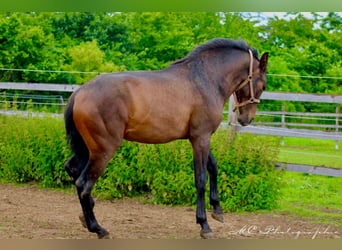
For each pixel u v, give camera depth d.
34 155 8.67
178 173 7.41
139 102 5.38
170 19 20.88
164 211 7.18
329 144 16.30
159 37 20.59
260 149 7.43
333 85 21.11
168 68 5.76
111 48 20.62
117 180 7.80
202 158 5.70
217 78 5.87
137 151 7.76
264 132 8.60
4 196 7.86
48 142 8.47
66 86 10.31
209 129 5.74
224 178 7.20
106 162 5.36
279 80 20.81
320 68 21.53
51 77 18.44
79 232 5.82
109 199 7.84
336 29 23.03
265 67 6.12
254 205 7.31
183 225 6.42
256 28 22.45
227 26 21.69
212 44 5.97
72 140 5.54
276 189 7.46
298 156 12.70
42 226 6.06
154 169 7.60
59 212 6.94
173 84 5.58
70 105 5.44
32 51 18.61
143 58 20.47
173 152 7.55
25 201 7.57
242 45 6.10
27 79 18.58
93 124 5.25
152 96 5.44
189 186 7.41
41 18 20.05
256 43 21.83
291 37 22.78
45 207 7.22
